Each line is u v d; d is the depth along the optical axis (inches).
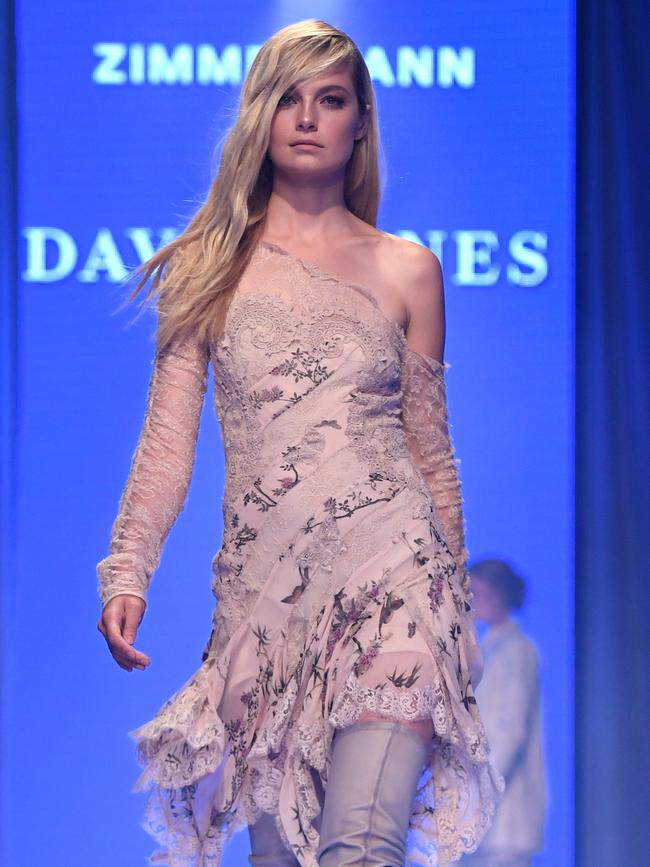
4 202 664.4
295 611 321.7
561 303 679.7
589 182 664.4
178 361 344.8
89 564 671.8
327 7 682.8
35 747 664.4
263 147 342.0
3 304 663.1
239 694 328.5
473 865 642.2
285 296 335.3
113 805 664.4
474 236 681.6
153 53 682.8
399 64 683.4
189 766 331.3
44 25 679.7
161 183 681.6
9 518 658.8
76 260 677.9
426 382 351.9
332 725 305.6
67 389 675.4
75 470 673.6
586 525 664.4
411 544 321.7
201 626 669.3
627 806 661.9
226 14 684.1
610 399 663.8
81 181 679.1
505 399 679.1
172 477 341.4
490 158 682.2
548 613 671.1
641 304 661.9
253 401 330.6
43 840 661.3
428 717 310.3
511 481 676.7
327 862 290.8
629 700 663.1
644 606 661.3
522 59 682.2
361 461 326.6
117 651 323.9
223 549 334.3
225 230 342.6
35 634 667.4
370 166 366.9
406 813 297.4
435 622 315.3
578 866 664.4
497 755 651.5
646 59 657.6
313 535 321.4
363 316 335.9
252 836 343.9
